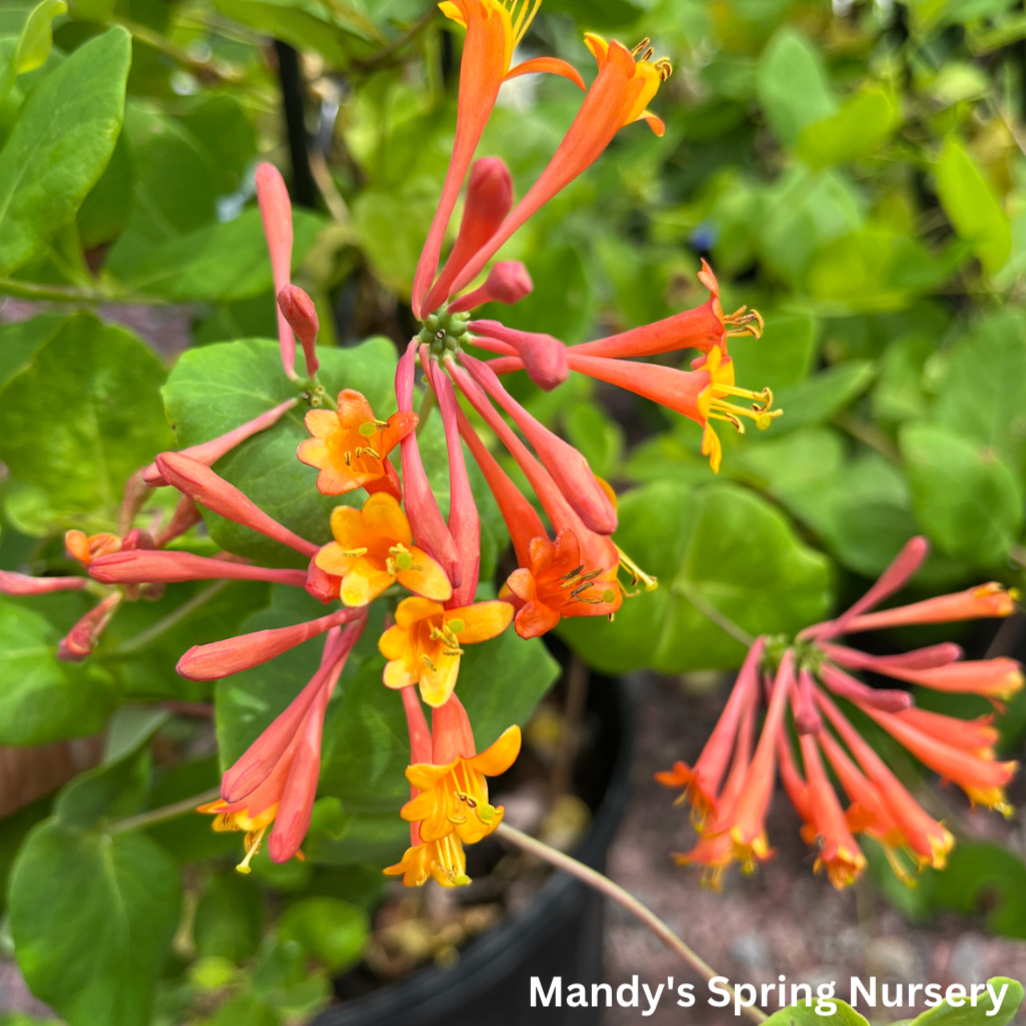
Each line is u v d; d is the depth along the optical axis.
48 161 0.21
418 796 0.18
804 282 0.42
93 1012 0.26
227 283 0.27
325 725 0.23
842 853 0.26
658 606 0.31
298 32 0.30
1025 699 0.44
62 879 0.27
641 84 0.20
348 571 0.17
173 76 0.41
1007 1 0.43
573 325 0.31
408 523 0.18
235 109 0.33
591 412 0.35
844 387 0.35
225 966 0.37
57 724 0.25
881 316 0.50
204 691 0.27
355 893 0.38
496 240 0.20
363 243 0.33
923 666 0.27
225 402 0.22
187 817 0.29
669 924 0.55
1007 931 0.44
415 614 0.17
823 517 0.42
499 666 0.25
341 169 0.40
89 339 0.25
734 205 0.44
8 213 0.21
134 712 0.30
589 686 0.49
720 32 0.52
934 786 0.59
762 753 0.27
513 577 0.18
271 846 0.18
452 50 0.35
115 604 0.23
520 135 0.36
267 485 0.21
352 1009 0.36
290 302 0.19
